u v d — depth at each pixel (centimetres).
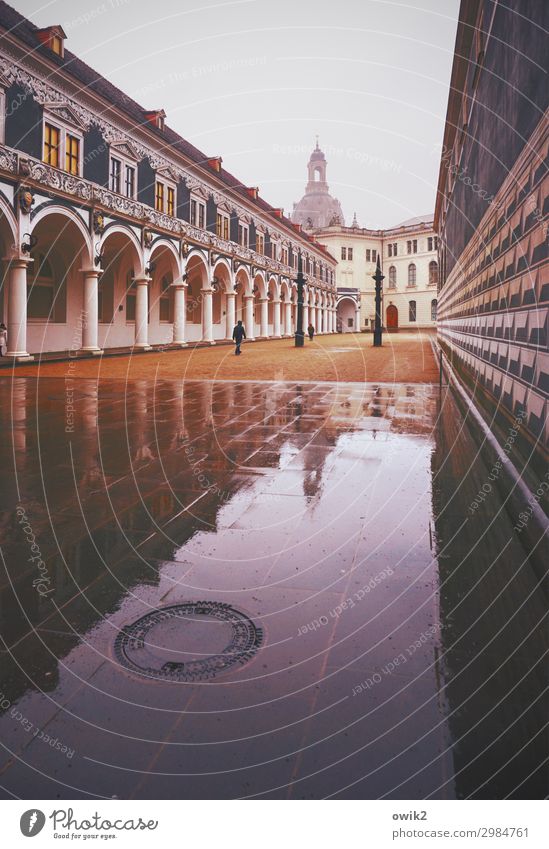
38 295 2211
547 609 289
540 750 194
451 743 197
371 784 181
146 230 2469
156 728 205
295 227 4819
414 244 5847
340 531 398
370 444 685
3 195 1684
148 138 2511
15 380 1457
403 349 2661
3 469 575
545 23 471
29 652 254
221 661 246
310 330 3638
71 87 1984
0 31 1633
